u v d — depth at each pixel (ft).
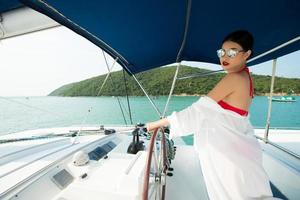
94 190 3.76
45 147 6.63
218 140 3.34
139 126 6.77
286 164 5.94
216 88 3.35
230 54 3.22
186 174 6.15
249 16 4.74
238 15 4.72
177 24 5.17
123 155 5.54
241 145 3.30
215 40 6.06
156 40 5.97
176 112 3.31
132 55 6.82
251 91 3.38
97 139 7.70
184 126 3.23
